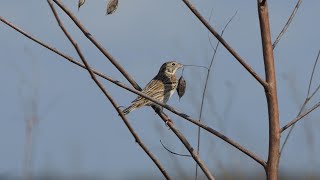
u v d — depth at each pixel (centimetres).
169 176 1042
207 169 1078
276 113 1017
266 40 1026
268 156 1017
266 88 1018
